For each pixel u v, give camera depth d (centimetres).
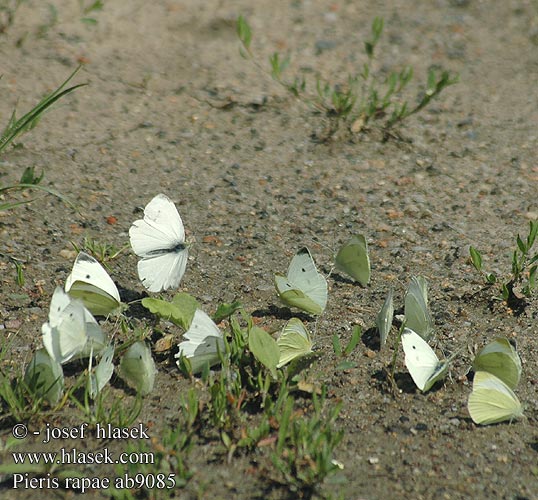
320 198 921
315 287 716
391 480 568
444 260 823
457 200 923
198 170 961
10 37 1173
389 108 1091
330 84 1140
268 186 939
